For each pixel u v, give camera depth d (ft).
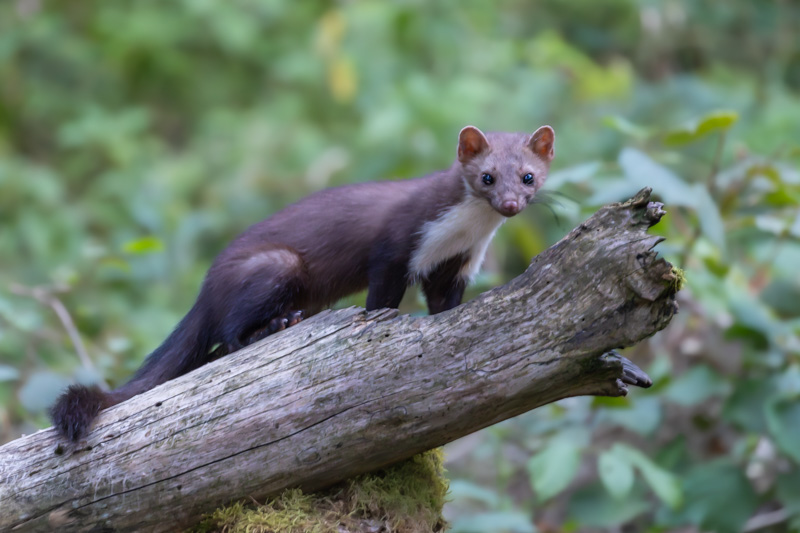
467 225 29.40
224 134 65.87
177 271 48.44
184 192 60.59
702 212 31.27
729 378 35.94
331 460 21.75
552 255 20.65
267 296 27.55
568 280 20.27
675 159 37.14
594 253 20.03
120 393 26.40
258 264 27.84
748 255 43.42
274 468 21.76
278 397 21.75
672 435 40.88
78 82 71.10
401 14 64.75
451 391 20.95
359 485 22.81
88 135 63.46
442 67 64.80
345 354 21.66
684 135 34.04
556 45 63.98
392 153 56.03
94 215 59.00
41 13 73.41
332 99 67.26
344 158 58.70
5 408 36.37
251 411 21.76
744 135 56.39
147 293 47.52
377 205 29.63
